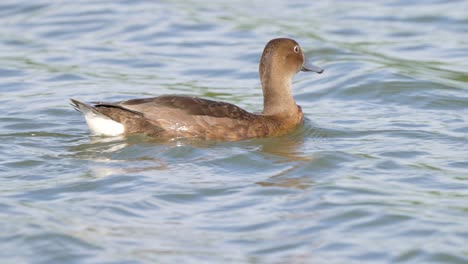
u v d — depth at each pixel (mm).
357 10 26688
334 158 15125
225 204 13133
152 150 15438
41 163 14867
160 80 21141
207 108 16156
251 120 16422
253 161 15031
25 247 11594
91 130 16203
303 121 17609
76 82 20844
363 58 22375
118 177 14133
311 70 17531
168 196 13391
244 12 26516
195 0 27797
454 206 13008
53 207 12922
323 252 11523
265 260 11305
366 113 18672
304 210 12844
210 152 15414
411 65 21797
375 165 14883
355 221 12438
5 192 13539
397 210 12758
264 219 12555
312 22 25469
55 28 25031
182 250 11562
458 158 15312
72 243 11711
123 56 22875
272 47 17281
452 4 27047
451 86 20078
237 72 21781
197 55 23016
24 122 17578
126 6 26906
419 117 18266
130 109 15883
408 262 11297
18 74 21344
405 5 27156
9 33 24594
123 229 12203
